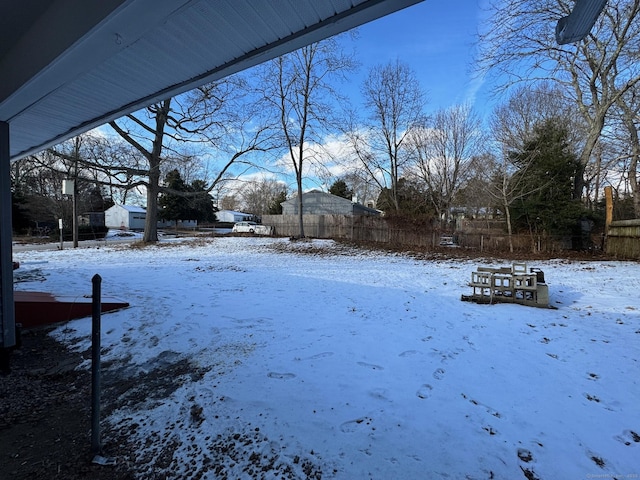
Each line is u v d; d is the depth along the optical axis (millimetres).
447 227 19281
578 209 13961
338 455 2295
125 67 2559
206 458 2357
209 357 3953
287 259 13648
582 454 2268
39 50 2408
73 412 3047
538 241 14570
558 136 14953
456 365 3580
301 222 22625
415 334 4512
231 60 2457
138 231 39562
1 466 2363
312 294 6965
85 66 2361
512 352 3912
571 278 8422
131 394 3299
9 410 3072
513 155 16031
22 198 30344
